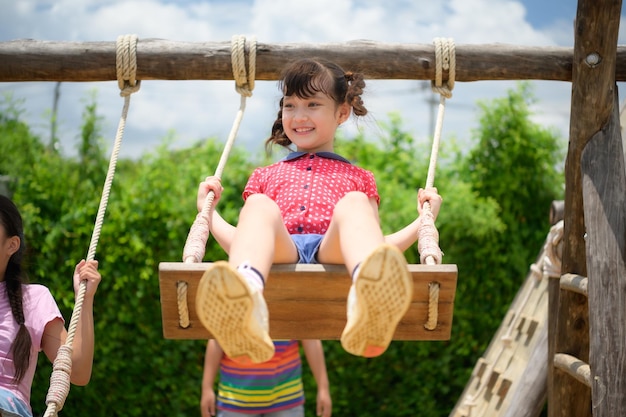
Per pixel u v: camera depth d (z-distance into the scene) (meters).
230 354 2.76
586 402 4.66
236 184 7.08
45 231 6.84
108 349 6.97
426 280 3.13
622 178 4.17
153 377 7.09
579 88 4.26
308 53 4.58
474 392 6.11
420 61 4.57
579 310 4.54
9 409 3.21
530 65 4.58
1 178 6.89
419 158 7.71
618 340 3.79
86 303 3.54
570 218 4.45
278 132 4.26
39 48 4.59
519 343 5.84
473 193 7.46
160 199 6.94
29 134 7.20
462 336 7.21
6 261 3.46
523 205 7.54
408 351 7.16
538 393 5.22
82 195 6.97
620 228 4.02
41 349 3.53
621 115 5.25
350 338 2.75
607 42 4.20
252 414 5.15
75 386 7.11
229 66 4.56
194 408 7.17
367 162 7.65
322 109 3.78
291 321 3.29
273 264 3.22
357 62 4.58
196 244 3.42
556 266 4.91
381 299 2.63
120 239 6.87
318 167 3.80
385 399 7.21
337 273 3.17
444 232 7.12
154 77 4.59
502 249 7.35
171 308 3.19
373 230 3.01
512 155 7.59
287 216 3.65
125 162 7.72
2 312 3.38
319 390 5.63
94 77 4.61
